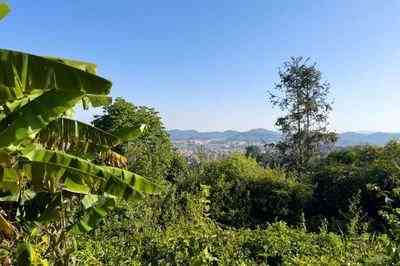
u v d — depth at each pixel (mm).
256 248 10695
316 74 38875
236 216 20609
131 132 6867
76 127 6379
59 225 7039
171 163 25594
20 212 6773
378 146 25062
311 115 38812
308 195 21391
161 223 13250
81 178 5723
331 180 21312
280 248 10586
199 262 9172
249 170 22688
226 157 23516
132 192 6078
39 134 6133
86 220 7000
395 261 7426
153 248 10211
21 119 5035
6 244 6508
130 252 10078
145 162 21062
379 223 17344
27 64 4840
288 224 21297
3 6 4840
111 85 4938
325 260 9531
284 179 22141
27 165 5602
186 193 15086
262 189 21969
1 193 6332
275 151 39062
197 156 24734
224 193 21328
